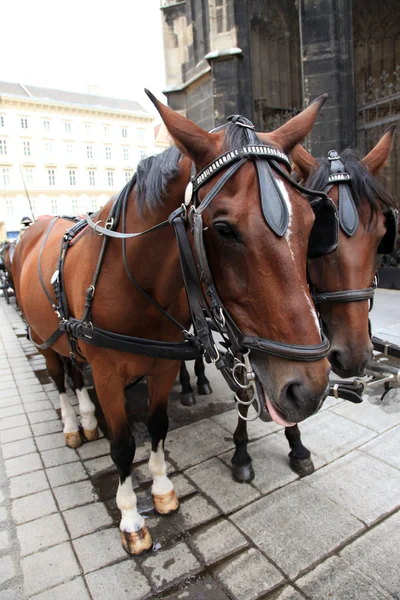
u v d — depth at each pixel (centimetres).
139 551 207
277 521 228
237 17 803
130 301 191
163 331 207
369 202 216
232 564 200
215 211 126
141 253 179
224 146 134
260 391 137
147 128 5184
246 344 129
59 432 353
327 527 221
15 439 342
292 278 121
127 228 186
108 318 197
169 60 977
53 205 4681
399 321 582
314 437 312
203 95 913
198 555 206
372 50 1143
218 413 371
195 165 142
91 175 4888
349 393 223
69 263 236
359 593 180
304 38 757
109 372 205
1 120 4294
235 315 133
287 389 124
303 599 179
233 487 261
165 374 227
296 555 203
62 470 292
